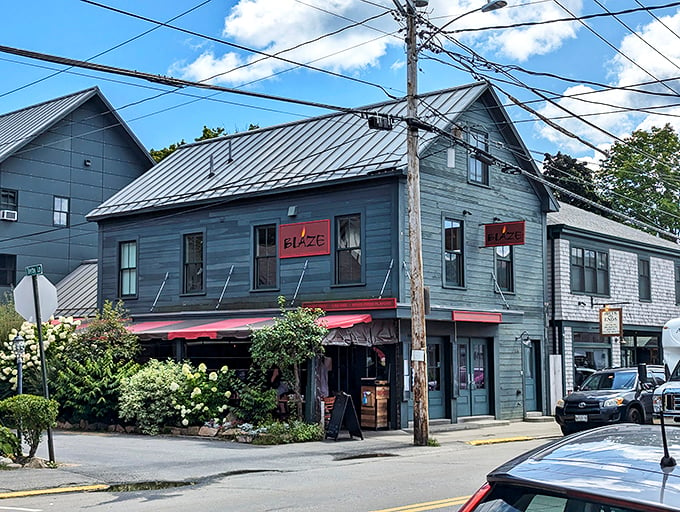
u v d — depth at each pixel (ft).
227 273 85.76
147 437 67.41
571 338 98.22
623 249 109.91
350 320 68.44
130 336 78.38
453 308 77.51
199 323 83.05
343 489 39.99
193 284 89.20
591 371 100.32
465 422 80.18
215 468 49.21
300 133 92.32
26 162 117.08
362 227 75.72
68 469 47.67
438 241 77.92
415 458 54.19
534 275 91.97
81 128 124.67
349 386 75.25
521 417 88.07
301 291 79.46
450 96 83.97
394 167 73.20
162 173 99.91
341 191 77.56
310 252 79.10
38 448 59.11
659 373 74.69
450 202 79.87
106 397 72.64
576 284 100.22
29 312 48.52
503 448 61.21
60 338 80.07
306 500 36.78
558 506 11.64
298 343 64.34
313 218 79.46
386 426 72.79
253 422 66.28
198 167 96.58
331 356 76.95
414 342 62.34
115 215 94.99
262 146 93.61
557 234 97.86
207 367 82.94
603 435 13.83
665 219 176.45
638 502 10.58
